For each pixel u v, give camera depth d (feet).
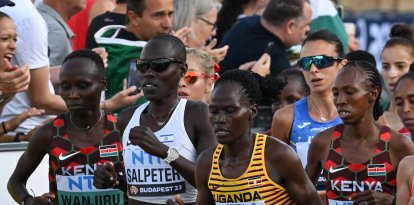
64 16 72.23
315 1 84.69
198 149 50.49
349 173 51.62
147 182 51.01
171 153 49.21
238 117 44.88
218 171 45.88
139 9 68.23
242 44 75.72
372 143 51.57
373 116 54.44
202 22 73.15
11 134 61.41
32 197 52.42
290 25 75.36
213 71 61.31
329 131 52.65
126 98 62.39
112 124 53.16
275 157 45.32
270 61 74.84
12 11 62.85
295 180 45.60
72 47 76.89
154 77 50.16
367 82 51.26
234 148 45.68
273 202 45.62
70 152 52.70
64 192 53.11
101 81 52.80
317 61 59.31
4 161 57.82
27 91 63.57
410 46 72.74
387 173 51.19
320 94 59.52
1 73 59.00
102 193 53.01
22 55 62.85
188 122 50.80
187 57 60.29
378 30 103.04
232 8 83.30
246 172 45.34
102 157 52.75
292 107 60.39
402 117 59.31
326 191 52.65
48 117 64.34
